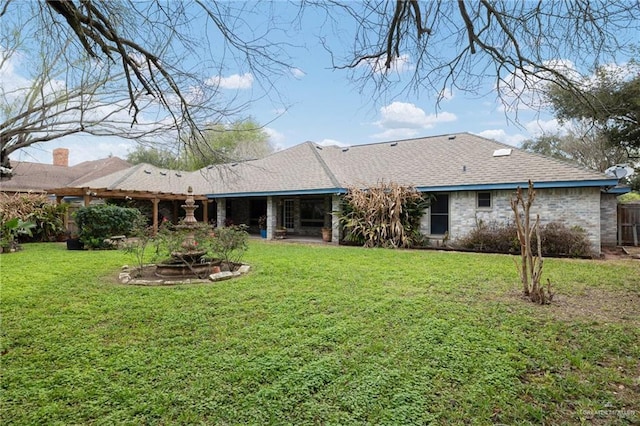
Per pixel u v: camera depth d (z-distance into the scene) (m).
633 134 15.34
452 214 14.02
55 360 3.66
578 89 4.14
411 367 3.48
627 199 21.56
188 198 8.75
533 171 12.77
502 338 4.18
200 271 8.26
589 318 4.97
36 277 7.83
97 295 6.24
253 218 21.55
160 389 3.09
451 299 5.90
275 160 20.30
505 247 12.33
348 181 16.59
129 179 18.48
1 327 4.59
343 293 6.30
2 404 2.86
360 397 2.96
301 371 3.38
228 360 3.62
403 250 13.19
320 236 18.91
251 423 2.64
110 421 2.66
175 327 4.62
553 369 3.49
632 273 8.23
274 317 4.97
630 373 3.45
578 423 2.69
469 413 2.77
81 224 13.29
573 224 11.96
